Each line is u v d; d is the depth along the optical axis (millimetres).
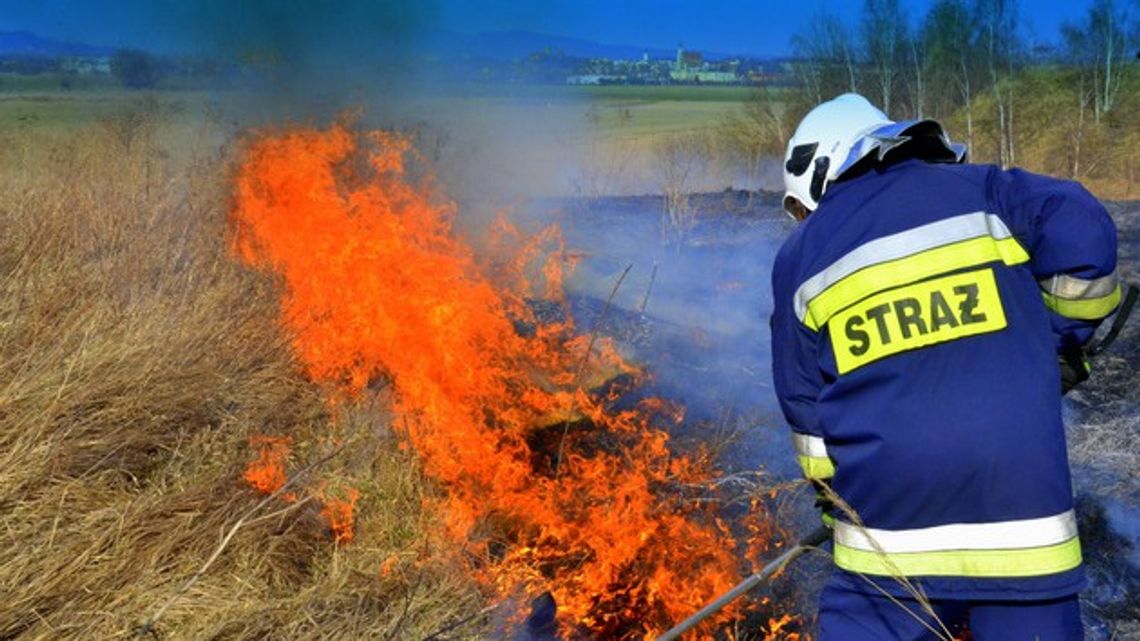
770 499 3557
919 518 1926
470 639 2689
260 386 3781
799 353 2125
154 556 2576
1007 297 1968
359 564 2885
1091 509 3385
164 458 3266
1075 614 1930
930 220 2012
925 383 1929
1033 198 2014
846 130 2271
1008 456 1865
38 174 6012
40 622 2303
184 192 5656
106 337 3549
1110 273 1978
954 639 2137
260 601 2562
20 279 3998
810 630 2904
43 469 2773
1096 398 4328
